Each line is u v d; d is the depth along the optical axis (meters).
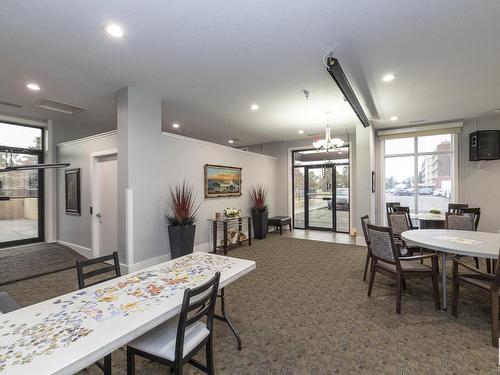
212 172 5.45
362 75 3.37
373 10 2.15
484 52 2.81
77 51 2.75
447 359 1.97
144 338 1.58
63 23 2.28
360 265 4.30
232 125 6.03
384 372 1.84
